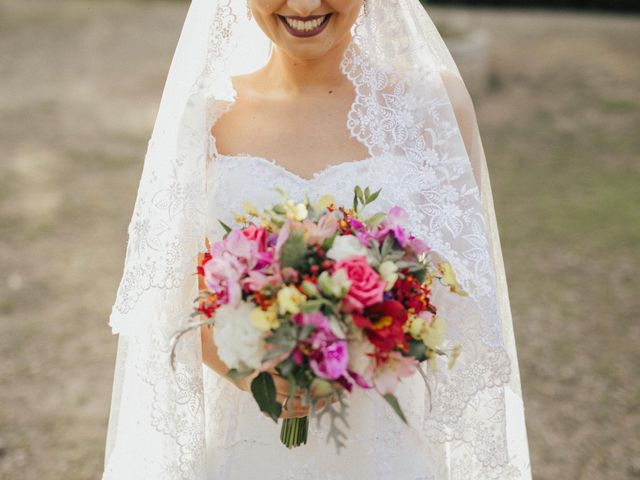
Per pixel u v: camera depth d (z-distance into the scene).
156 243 1.83
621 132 8.98
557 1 16.52
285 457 1.87
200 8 1.91
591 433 3.89
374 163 1.87
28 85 10.70
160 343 1.80
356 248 1.53
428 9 15.66
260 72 2.05
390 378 1.52
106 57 11.93
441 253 1.80
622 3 16.17
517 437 2.10
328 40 1.80
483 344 1.77
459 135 1.87
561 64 11.35
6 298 5.38
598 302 5.25
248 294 1.52
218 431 1.94
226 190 1.89
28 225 6.57
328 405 1.51
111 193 7.29
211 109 1.93
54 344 4.80
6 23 13.54
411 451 1.89
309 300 1.47
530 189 7.42
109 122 9.31
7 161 8.05
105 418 4.08
